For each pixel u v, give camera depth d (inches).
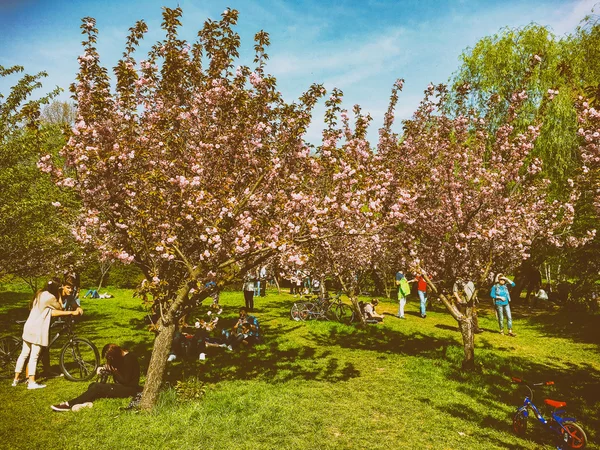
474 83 777.6
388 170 310.7
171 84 268.1
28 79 379.6
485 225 392.5
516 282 855.1
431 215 392.5
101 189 243.6
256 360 370.3
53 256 420.2
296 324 540.4
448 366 369.7
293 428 228.5
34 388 278.4
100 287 847.1
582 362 409.7
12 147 366.0
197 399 265.3
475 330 527.5
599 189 379.6
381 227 282.0
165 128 268.2
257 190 281.1
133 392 265.9
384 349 430.9
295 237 263.9
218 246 247.1
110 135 251.3
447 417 255.6
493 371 363.3
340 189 270.7
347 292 549.6
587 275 622.5
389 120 418.3
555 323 587.8
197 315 581.3
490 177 396.2
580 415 270.4
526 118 706.8
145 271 263.7
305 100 267.7
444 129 397.1
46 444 197.6
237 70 265.1
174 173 257.6
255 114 273.9
